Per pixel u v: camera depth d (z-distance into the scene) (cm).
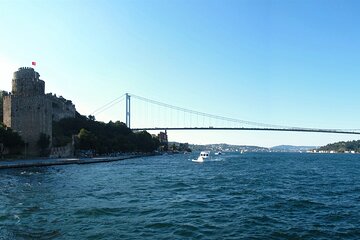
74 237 2133
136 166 10094
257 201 3575
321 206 3359
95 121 19288
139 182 5359
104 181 5425
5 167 7325
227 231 2334
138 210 2955
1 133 10712
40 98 12762
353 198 3956
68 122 16975
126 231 2283
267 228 2436
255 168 9831
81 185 4766
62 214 2730
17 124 12438
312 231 2384
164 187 4712
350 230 2431
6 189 4216
